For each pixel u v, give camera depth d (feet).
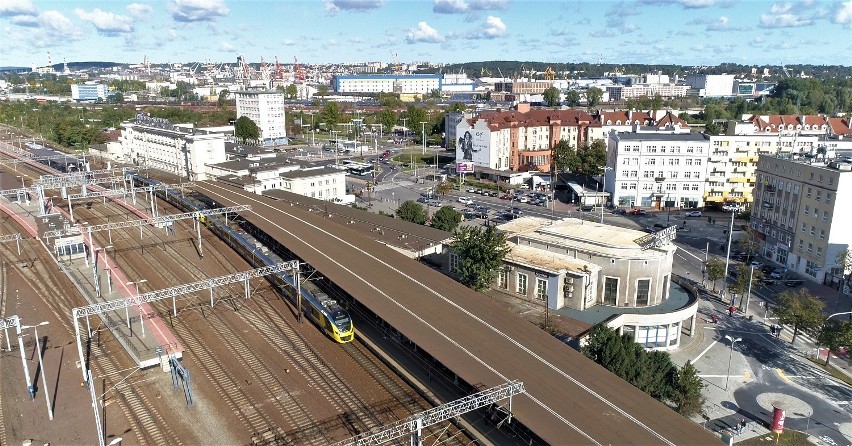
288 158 579.48
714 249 386.93
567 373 171.32
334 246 287.89
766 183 373.20
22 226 382.42
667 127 547.90
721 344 250.57
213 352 214.48
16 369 203.10
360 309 248.32
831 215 316.60
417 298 222.89
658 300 254.06
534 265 254.88
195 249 326.85
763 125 578.66
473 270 253.85
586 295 246.88
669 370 194.59
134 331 228.43
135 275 289.74
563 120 652.89
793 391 213.87
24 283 283.79
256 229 352.08
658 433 143.95
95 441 165.37
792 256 348.59
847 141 463.83
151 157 622.13
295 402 184.34
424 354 207.00
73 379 196.95
